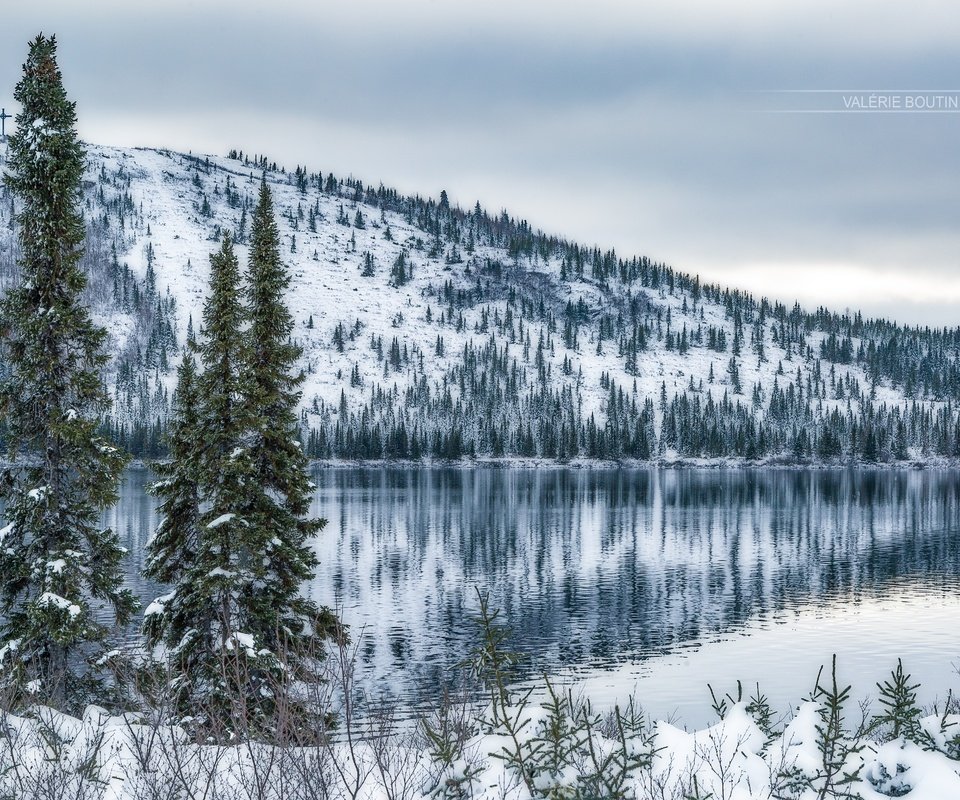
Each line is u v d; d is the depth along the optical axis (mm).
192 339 27297
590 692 42250
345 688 7730
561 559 87125
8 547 25016
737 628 58250
